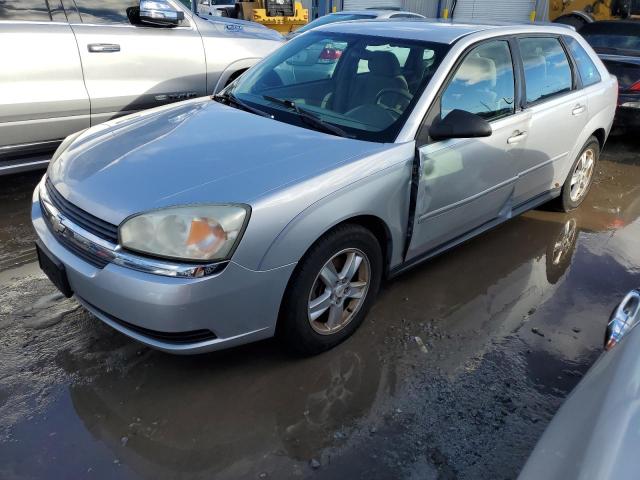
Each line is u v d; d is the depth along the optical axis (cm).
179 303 225
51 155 467
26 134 443
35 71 435
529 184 402
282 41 632
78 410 246
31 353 279
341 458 228
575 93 432
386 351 293
